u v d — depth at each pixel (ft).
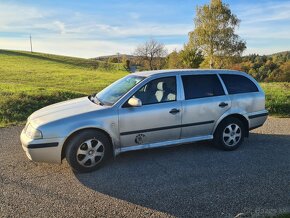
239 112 22.09
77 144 17.75
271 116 35.22
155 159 20.40
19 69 124.77
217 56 201.26
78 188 16.33
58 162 17.85
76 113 18.31
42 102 39.83
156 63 251.39
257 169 18.71
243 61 233.14
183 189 16.12
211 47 200.44
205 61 206.69
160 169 18.76
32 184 16.81
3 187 16.44
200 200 14.97
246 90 22.80
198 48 208.23
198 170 18.58
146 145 19.62
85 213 13.87
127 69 241.35
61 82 83.76
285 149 22.49
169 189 16.14
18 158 20.80
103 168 18.92
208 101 21.06
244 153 21.61
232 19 199.62
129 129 18.90
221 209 14.14
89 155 18.12
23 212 13.92
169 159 20.42
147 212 13.97
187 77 21.08
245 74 23.26
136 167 19.07
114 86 21.84
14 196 15.44
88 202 14.84
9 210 14.10
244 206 14.35
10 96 40.29
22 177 17.74
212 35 198.70
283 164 19.53
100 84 79.87
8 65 147.43
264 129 28.32
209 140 21.75
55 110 19.36
